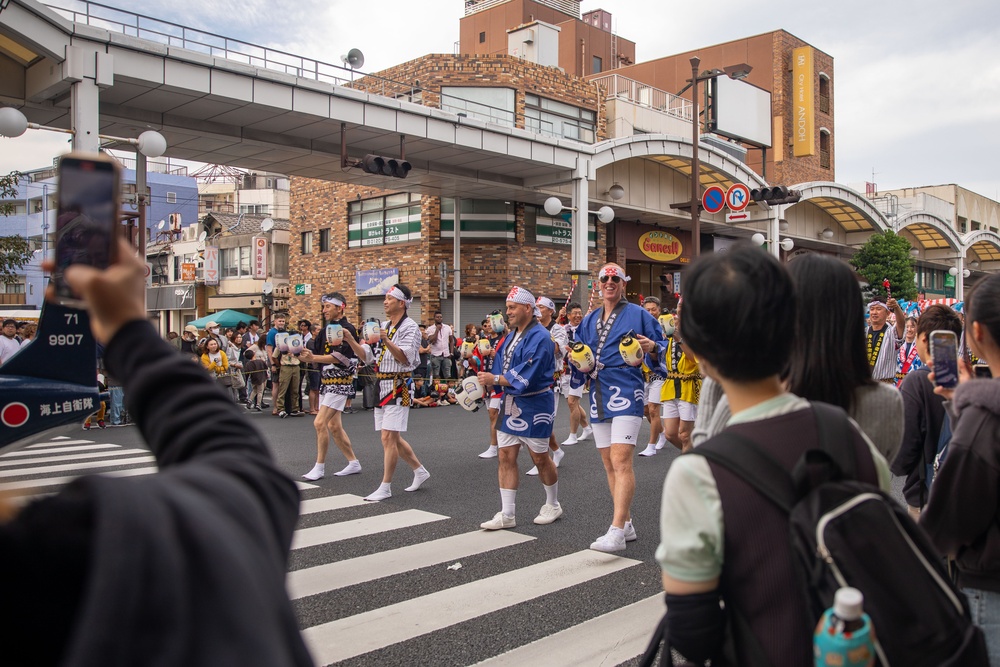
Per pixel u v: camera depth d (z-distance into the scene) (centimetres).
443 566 516
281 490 119
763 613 149
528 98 2266
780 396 170
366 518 647
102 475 93
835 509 144
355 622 419
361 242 2475
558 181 1962
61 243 113
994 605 216
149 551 82
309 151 1617
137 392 120
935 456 371
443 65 2197
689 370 793
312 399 1462
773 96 3753
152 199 4250
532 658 373
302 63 1398
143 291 123
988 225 5191
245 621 87
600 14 4075
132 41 1179
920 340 379
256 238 3206
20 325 1453
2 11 1023
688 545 154
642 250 2597
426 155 1762
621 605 443
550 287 2352
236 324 2755
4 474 881
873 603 138
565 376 1050
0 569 82
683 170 2427
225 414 124
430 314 2227
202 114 1407
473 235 2242
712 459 157
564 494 735
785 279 169
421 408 1564
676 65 3922
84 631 77
